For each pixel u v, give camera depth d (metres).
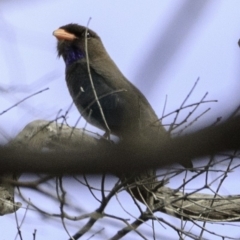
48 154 4.21
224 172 9.05
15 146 4.64
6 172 4.27
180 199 9.45
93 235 9.02
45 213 8.89
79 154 4.17
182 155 3.71
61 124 9.30
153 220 9.16
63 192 8.59
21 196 8.77
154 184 9.72
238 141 3.47
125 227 9.09
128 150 4.08
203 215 10.19
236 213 10.38
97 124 13.09
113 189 8.95
